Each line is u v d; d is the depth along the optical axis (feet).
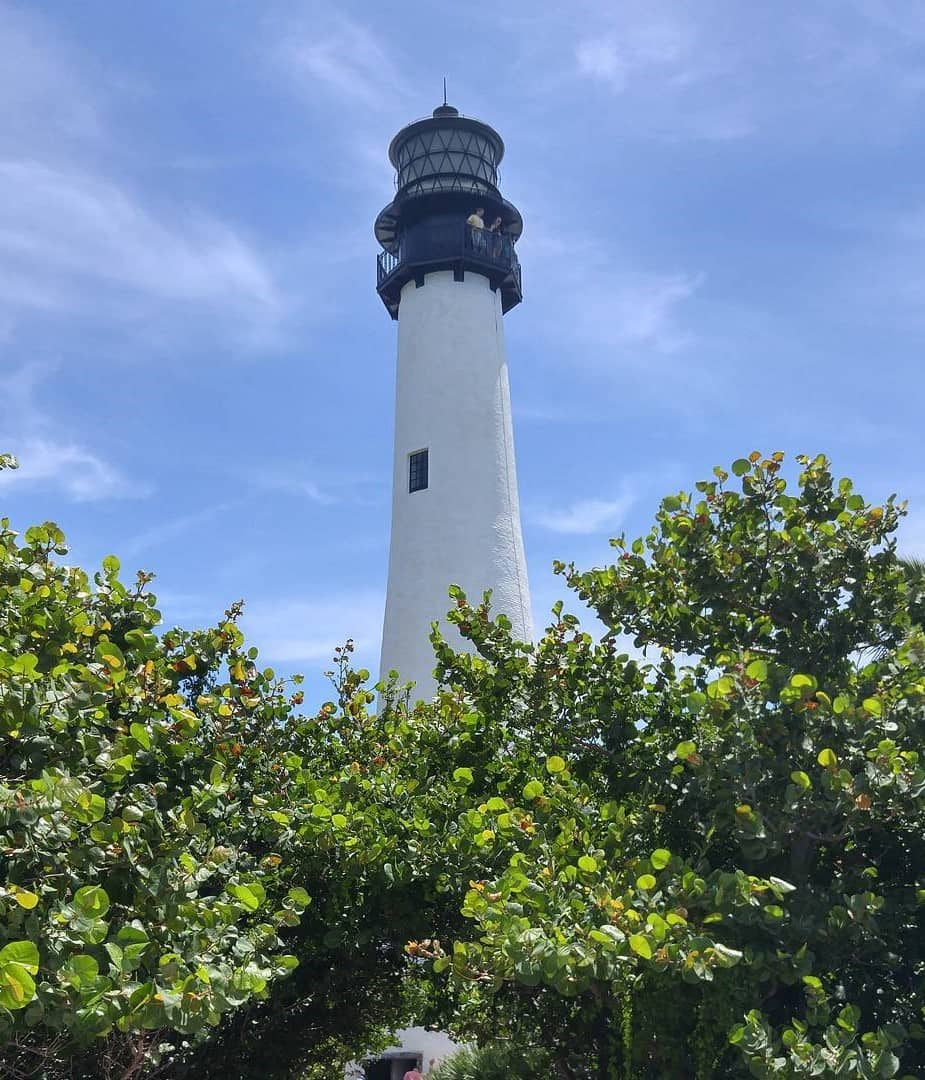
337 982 27.84
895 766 19.27
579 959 17.67
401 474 81.25
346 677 34.60
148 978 17.46
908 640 23.20
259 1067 27.66
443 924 27.14
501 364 85.10
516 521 81.15
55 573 26.30
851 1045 17.53
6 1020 15.57
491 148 91.04
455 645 74.28
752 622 26.17
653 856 18.94
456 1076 45.93
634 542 28.12
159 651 26.30
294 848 26.12
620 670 27.84
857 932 20.03
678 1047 19.99
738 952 17.20
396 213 87.86
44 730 19.26
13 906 16.02
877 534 25.31
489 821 24.98
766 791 21.02
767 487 26.84
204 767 25.23
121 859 19.02
